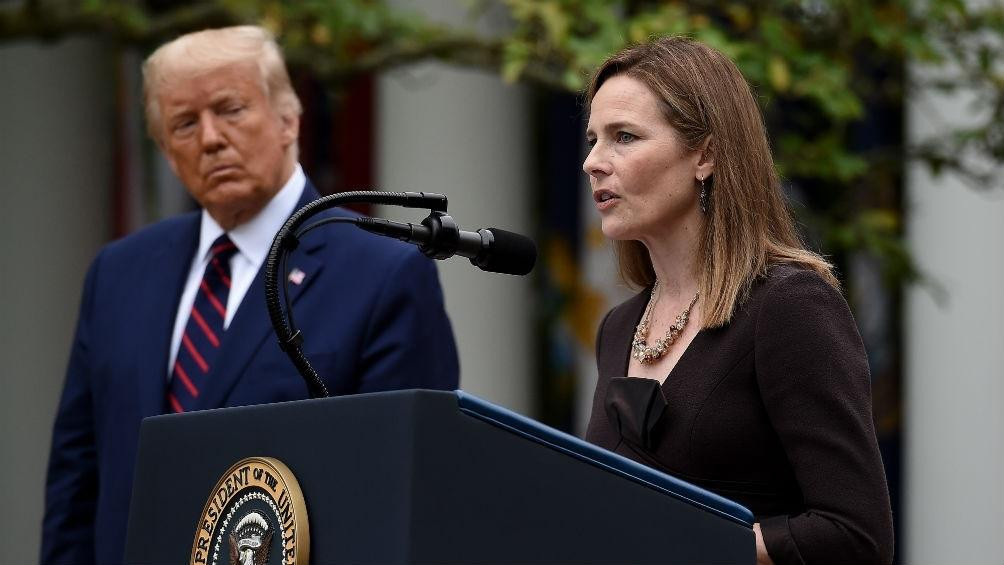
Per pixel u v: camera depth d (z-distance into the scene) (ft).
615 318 29.89
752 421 25.75
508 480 18.81
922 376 75.51
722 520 20.43
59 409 38.52
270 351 34.68
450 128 79.41
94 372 37.24
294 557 19.44
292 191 37.19
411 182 78.74
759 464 25.86
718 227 26.78
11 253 79.25
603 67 28.25
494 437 18.81
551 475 19.20
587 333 81.76
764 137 27.84
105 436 36.45
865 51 64.64
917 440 75.46
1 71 79.71
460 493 18.39
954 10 61.67
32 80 80.18
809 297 25.64
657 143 27.04
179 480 22.57
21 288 79.30
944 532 74.13
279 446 20.51
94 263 39.27
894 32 60.18
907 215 75.15
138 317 37.01
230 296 36.37
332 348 34.60
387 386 34.47
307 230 23.75
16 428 78.48
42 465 78.84
